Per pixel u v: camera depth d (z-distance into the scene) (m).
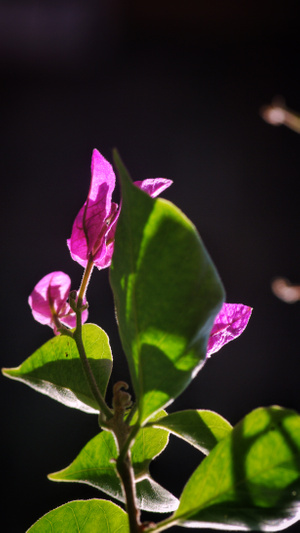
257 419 0.39
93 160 0.44
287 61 3.16
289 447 0.39
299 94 3.12
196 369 0.39
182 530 1.52
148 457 0.45
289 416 0.39
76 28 3.18
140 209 0.39
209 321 0.39
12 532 1.92
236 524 0.39
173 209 0.38
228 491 0.39
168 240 0.39
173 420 0.43
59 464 2.04
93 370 0.44
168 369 0.39
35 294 0.45
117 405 0.41
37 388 0.44
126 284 0.39
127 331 0.39
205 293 0.39
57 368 0.44
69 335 0.43
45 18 3.18
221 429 0.43
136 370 0.39
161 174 3.01
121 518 0.45
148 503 0.45
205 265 0.39
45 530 0.45
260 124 3.04
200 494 0.39
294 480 0.39
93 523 0.45
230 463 0.39
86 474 0.44
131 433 0.39
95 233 0.44
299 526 1.64
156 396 0.39
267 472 0.39
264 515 0.39
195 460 1.99
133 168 3.04
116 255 0.40
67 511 0.45
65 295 0.46
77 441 2.09
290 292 0.62
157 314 0.39
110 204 0.44
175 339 0.39
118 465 0.39
